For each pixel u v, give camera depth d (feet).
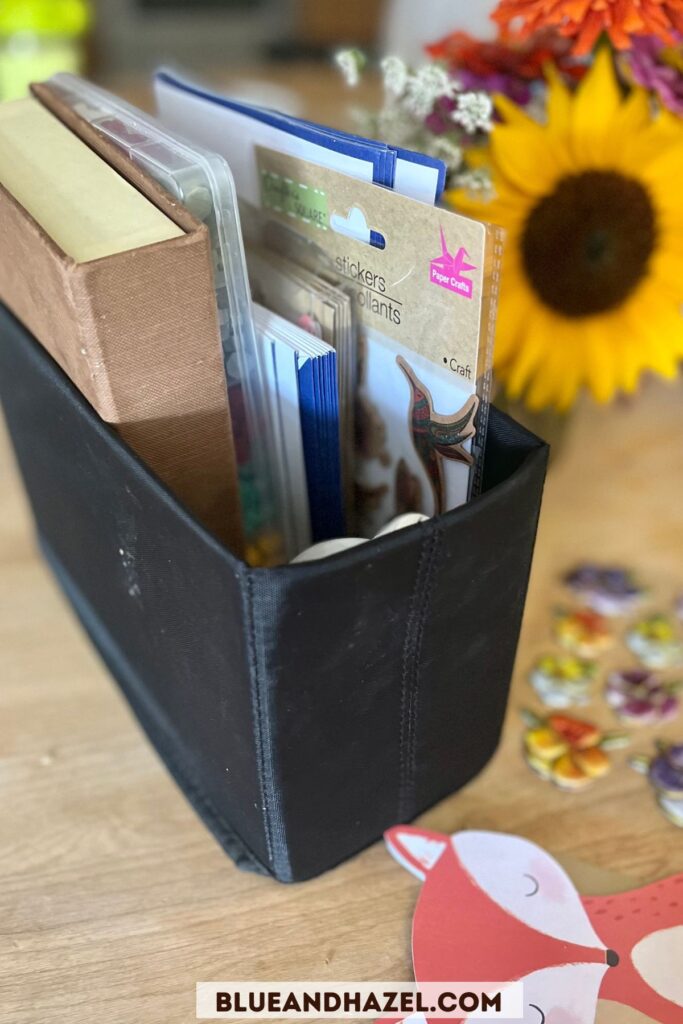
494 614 1.31
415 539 1.07
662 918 1.35
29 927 1.37
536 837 1.48
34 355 1.40
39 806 1.55
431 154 1.60
